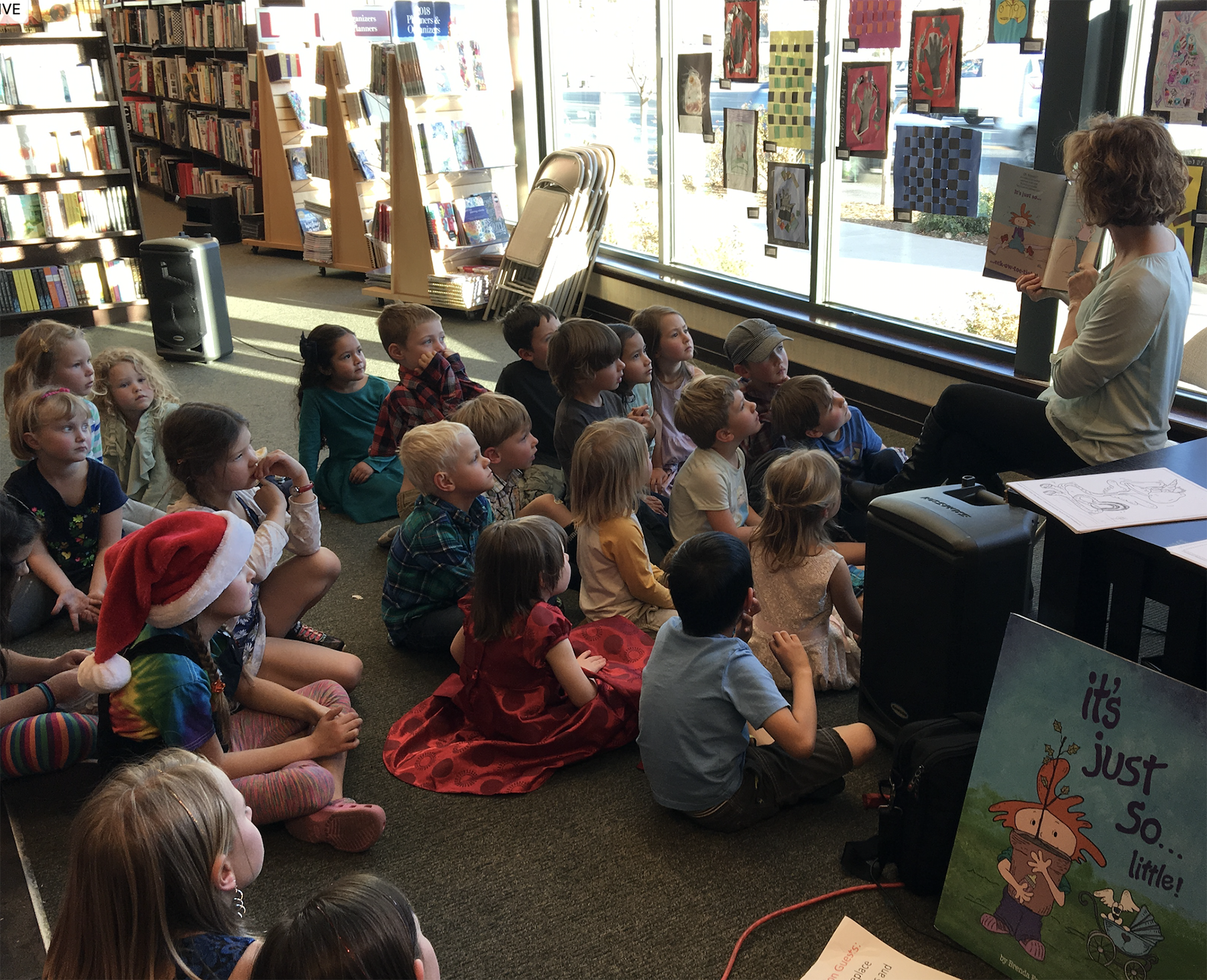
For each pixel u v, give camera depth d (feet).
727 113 16.03
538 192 19.21
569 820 6.59
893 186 13.55
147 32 33.50
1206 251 10.12
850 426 10.44
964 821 5.31
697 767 6.14
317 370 11.87
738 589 6.11
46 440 9.12
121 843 3.85
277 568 8.14
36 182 20.35
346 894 3.67
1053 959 4.98
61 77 19.81
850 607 7.66
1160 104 10.28
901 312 14.01
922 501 6.44
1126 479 5.55
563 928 5.70
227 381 16.90
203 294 17.65
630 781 6.98
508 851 6.34
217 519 5.95
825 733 6.55
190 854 3.94
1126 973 4.71
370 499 11.69
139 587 5.67
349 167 22.61
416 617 8.58
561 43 19.92
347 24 25.16
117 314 21.17
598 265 19.49
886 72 13.12
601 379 9.90
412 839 6.48
